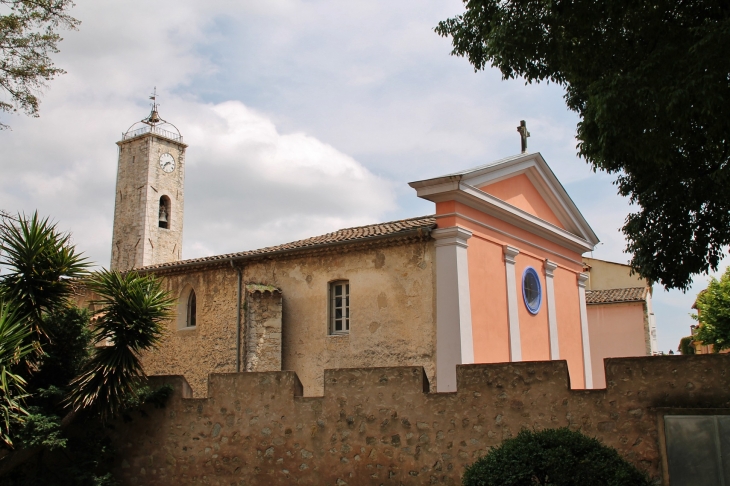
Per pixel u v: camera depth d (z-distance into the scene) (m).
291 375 12.98
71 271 13.46
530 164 22.06
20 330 12.27
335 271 19.45
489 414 11.11
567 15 11.87
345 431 12.27
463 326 17.12
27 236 13.15
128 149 59.28
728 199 12.55
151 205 57.12
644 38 11.90
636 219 13.62
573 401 10.50
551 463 8.76
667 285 13.78
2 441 12.24
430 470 11.41
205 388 20.84
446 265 17.55
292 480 12.58
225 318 21.00
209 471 13.40
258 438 13.07
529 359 20.56
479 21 13.43
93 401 13.02
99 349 13.44
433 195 18.11
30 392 13.07
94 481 13.45
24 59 15.48
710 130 10.97
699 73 10.29
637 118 11.16
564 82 13.78
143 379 14.14
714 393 9.60
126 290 13.46
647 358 10.11
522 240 21.31
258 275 20.92
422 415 11.66
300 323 19.80
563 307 23.70
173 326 22.09
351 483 12.03
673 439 9.41
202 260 21.75
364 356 18.41
